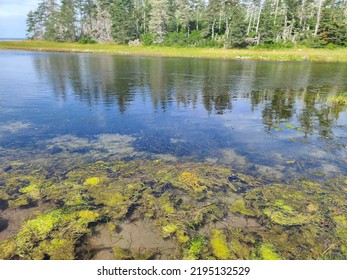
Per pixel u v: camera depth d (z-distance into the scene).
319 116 10.06
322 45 44.88
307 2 49.12
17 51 43.84
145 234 3.91
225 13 54.00
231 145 7.21
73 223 4.07
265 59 35.31
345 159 6.37
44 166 5.80
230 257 3.56
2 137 7.42
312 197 4.82
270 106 11.59
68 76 18.92
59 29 65.69
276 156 6.54
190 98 13.00
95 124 8.80
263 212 4.41
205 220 4.21
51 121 9.00
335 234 3.93
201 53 41.97
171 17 62.75
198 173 5.56
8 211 4.33
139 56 39.09
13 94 12.88
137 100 12.37
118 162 6.06
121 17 58.53
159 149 6.89
